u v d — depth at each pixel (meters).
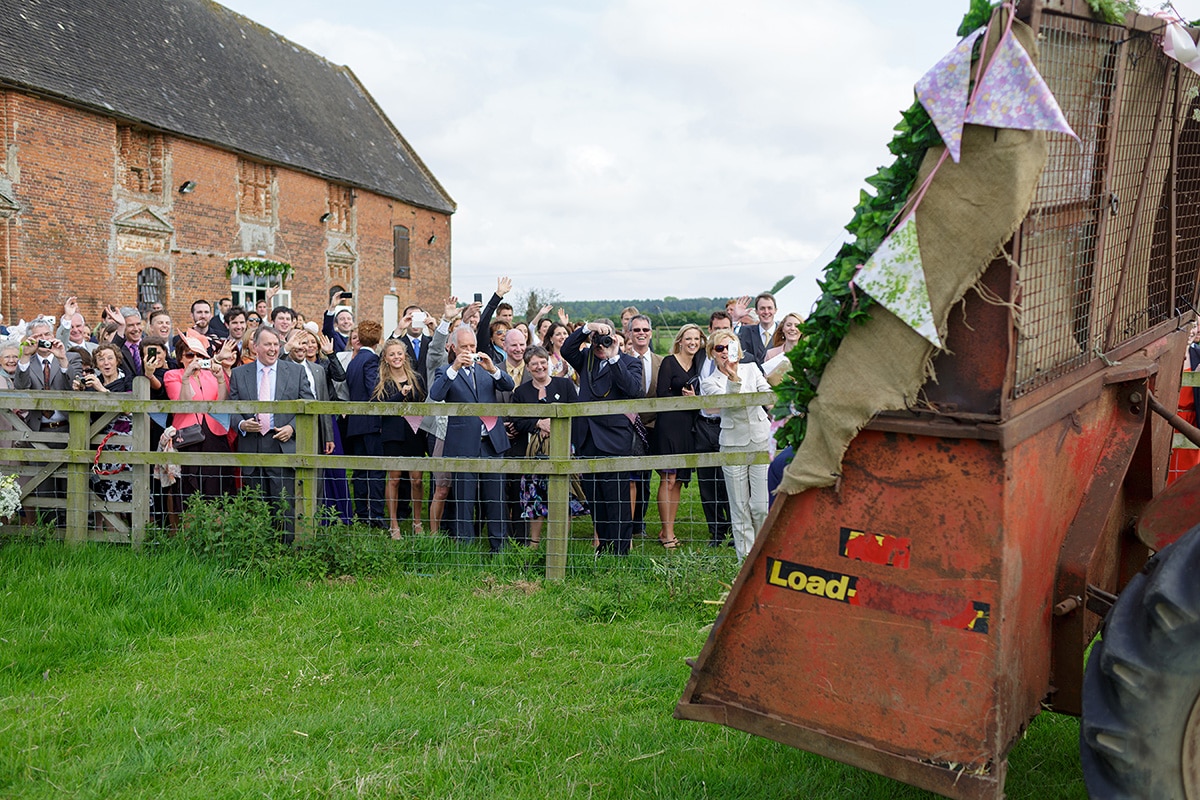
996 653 2.66
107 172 21.53
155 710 4.50
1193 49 3.09
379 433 8.16
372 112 41.00
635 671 4.98
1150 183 3.43
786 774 3.81
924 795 3.60
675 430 7.66
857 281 2.71
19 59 19.50
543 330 10.13
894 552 2.80
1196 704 2.40
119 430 7.46
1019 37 2.51
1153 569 2.59
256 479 7.45
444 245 43.38
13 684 4.77
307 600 6.21
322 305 32.16
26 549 6.86
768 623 3.04
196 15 29.69
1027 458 2.72
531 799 3.68
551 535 6.70
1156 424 3.55
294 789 3.73
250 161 27.75
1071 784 3.68
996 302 2.59
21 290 19.14
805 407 2.96
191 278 24.73
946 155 2.60
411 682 4.93
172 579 6.28
